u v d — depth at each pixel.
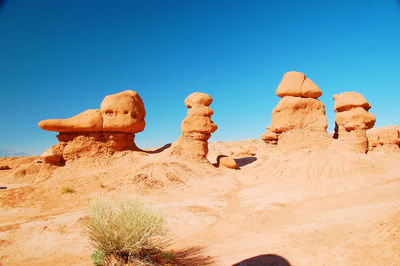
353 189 11.85
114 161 17.47
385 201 8.11
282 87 19.33
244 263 4.79
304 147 17.94
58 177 15.57
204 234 7.62
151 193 13.14
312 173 14.54
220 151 39.44
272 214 8.96
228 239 6.88
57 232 7.83
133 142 19.91
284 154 18.14
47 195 13.39
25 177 22.22
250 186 15.20
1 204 12.16
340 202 9.26
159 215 5.27
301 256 4.68
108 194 13.05
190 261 5.35
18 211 11.27
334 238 5.26
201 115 21.03
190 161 19.78
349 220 6.46
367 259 4.00
